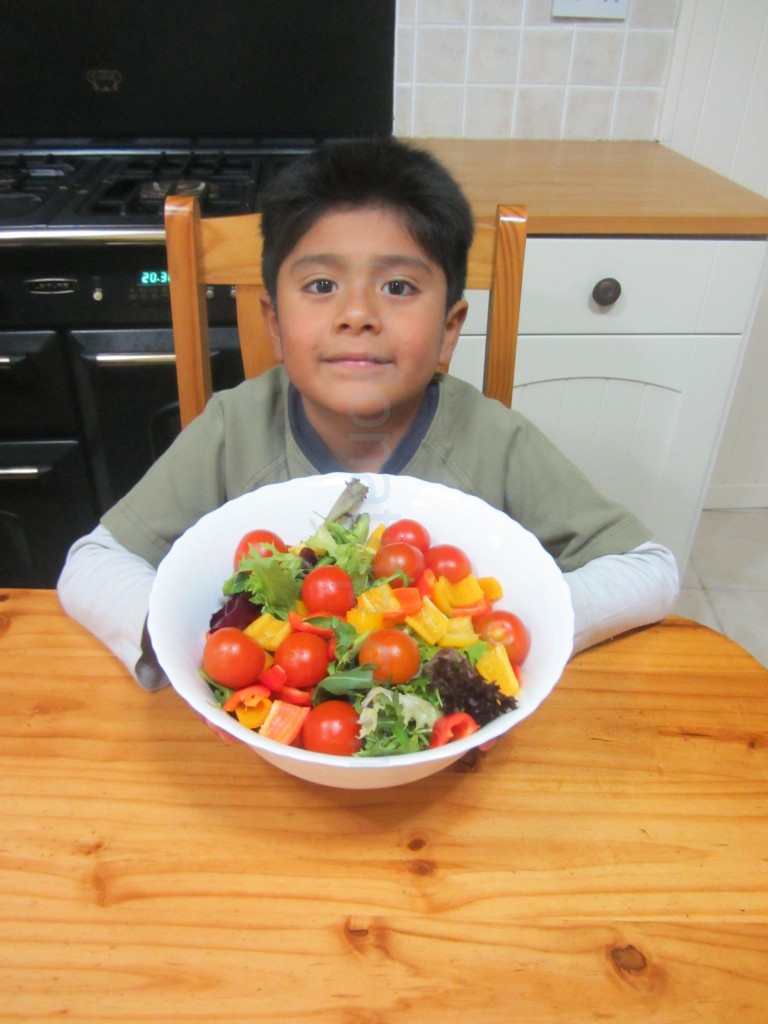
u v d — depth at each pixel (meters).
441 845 0.53
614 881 0.51
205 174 1.58
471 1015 0.44
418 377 0.79
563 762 0.59
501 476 0.91
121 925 0.48
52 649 0.68
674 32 1.72
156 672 0.63
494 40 1.72
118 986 0.45
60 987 0.45
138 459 1.56
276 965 0.46
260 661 0.54
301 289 0.77
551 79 1.78
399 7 1.67
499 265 0.93
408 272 0.75
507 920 0.48
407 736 0.50
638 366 1.50
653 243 1.37
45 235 1.28
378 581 0.61
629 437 1.59
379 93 1.72
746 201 1.41
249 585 0.59
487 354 0.99
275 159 1.67
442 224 0.77
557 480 0.88
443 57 1.74
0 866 0.51
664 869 0.52
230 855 0.52
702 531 2.19
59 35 1.58
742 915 0.49
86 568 0.73
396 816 0.55
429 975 0.46
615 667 0.67
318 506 0.70
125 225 1.29
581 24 1.71
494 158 1.68
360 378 0.77
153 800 0.55
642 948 0.47
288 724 0.52
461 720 0.50
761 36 1.71
